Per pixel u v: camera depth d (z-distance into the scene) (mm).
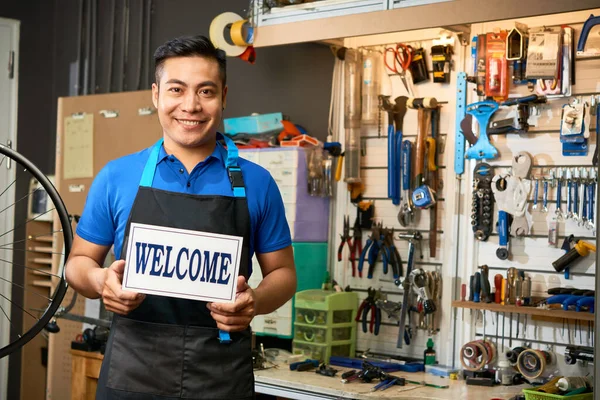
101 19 5387
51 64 5711
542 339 3449
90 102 4965
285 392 3324
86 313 4699
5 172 5445
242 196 2068
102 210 2078
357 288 4016
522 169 3496
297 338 3879
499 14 3074
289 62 4328
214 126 2014
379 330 3922
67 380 4883
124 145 4766
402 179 3850
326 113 4156
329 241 4102
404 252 3865
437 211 3773
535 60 3400
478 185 3607
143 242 1908
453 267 3699
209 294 1929
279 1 3799
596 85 3350
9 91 5504
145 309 2006
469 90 3682
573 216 3383
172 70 1972
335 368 3639
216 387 2010
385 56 3943
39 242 5387
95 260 2098
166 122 2002
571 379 3076
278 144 4152
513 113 3537
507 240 3527
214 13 4699
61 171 5102
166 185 2047
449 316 3697
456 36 3715
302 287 3963
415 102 3709
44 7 5676
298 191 3924
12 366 5379
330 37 3559
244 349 2064
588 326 3320
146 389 1986
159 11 5008
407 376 3492
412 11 3309
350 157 3986
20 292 5383
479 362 3508
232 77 4598
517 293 3434
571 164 3414
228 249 1946
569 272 3396
